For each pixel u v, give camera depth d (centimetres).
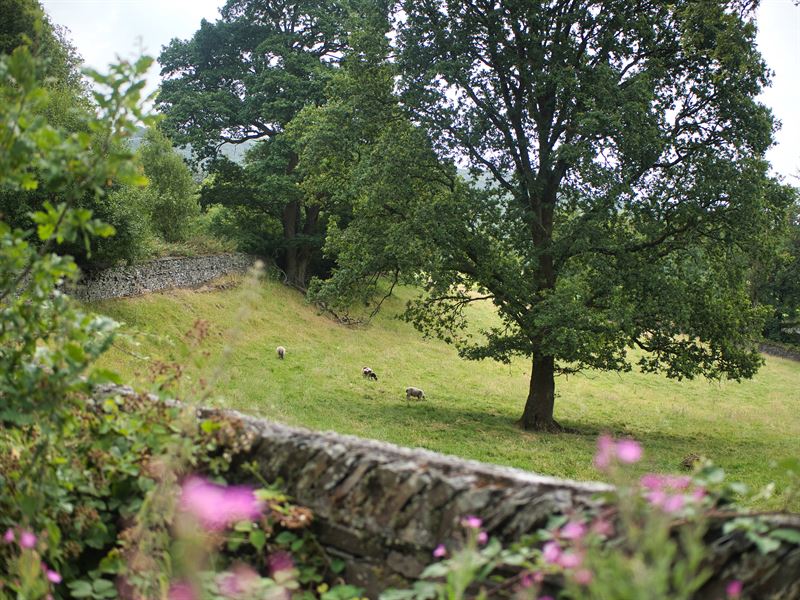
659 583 177
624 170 2092
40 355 362
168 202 3666
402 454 345
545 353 2141
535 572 269
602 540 265
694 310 2302
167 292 3162
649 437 2372
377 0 2394
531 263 2200
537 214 2336
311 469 353
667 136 2211
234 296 3534
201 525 330
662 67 2167
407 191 2302
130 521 365
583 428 2484
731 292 2377
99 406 421
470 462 344
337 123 2466
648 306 2183
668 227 2264
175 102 4319
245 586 321
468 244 2347
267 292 3884
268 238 4609
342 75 2567
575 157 2067
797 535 244
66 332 358
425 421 2233
